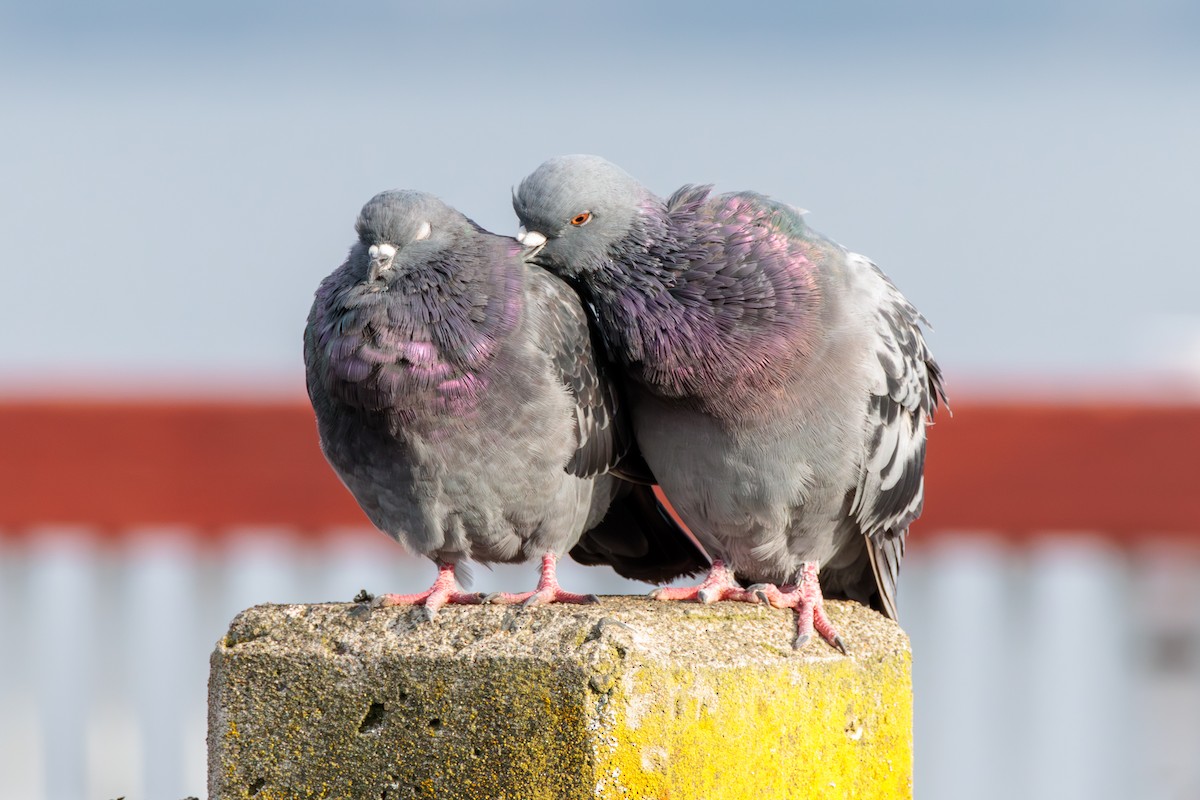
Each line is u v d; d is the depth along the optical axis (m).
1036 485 11.93
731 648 6.71
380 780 6.48
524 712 6.29
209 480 12.05
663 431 8.66
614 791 6.19
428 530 8.16
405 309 7.73
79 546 12.00
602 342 8.57
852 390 8.50
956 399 12.04
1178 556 11.84
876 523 9.03
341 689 6.55
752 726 6.56
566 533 8.38
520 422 7.94
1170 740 11.77
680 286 8.24
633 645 6.29
